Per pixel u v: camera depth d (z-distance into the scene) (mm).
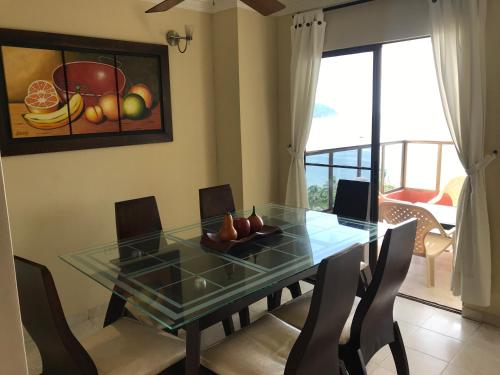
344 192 3086
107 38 3010
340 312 1621
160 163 3498
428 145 5234
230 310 1746
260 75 3848
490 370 2340
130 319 2102
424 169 5340
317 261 2008
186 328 1633
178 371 1814
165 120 3455
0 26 2500
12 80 2562
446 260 4141
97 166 3068
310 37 3578
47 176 2801
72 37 2801
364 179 3605
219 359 1736
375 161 3494
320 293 1461
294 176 3920
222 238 2242
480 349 2549
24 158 2678
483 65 2625
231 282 1793
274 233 2451
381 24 3193
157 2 3277
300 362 1521
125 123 3189
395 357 2170
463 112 2695
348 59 3557
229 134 3832
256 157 3920
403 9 3049
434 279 3639
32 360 2496
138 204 2695
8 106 2562
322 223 2705
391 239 1760
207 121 3857
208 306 1586
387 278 1831
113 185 3186
